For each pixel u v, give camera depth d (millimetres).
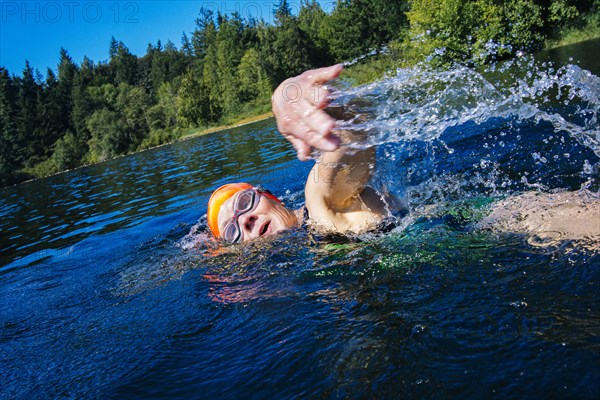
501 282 1805
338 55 46375
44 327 2869
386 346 1586
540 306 1570
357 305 1960
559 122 2816
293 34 45656
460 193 3172
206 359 1868
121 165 22578
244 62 46031
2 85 57781
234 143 16812
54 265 4715
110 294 3172
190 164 13438
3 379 2248
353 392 1404
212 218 3479
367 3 43750
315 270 2479
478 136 4855
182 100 47688
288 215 3365
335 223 2746
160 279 3141
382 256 2391
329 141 1632
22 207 12969
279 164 8211
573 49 14711
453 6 12828
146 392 1731
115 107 56250
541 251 1943
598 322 1397
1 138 55125
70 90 64062
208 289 2646
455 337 1531
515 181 3193
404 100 2182
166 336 2174
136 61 78250
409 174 3711
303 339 1788
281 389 1529
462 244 2266
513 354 1370
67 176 24656
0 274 5055
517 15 15016
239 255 3068
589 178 2891
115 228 6215
